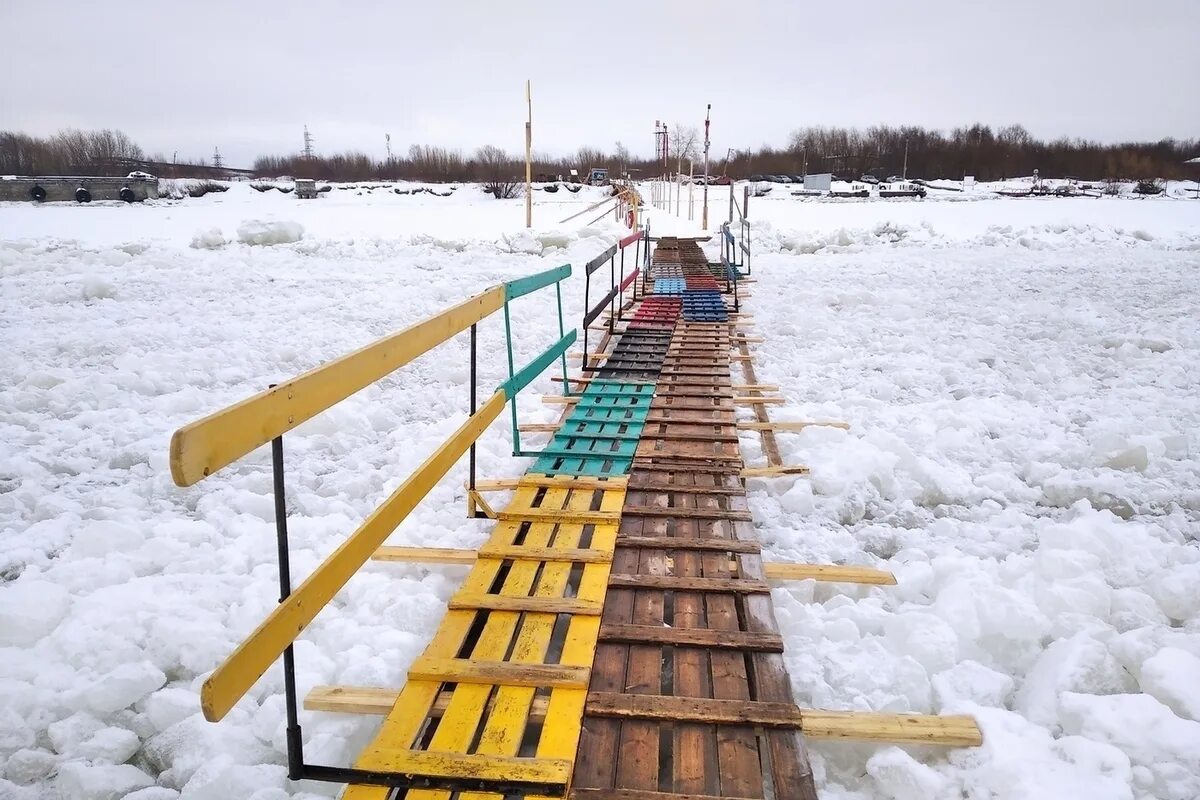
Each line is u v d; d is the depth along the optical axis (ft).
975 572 11.99
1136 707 8.63
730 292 43.55
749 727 8.46
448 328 11.88
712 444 18.03
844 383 24.64
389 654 10.06
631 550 12.51
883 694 9.51
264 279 48.16
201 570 12.67
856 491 15.78
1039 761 7.98
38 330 31.65
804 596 11.82
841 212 112.98
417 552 12.42
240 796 7.95
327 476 16.99
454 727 8.27
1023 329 33.04
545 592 10.96
